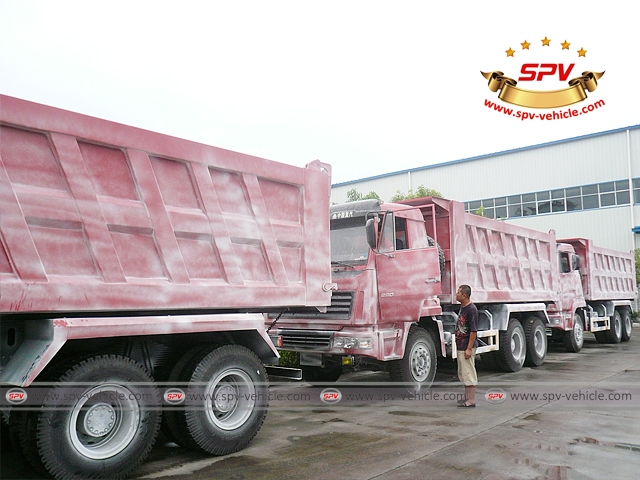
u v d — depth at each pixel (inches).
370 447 205.2
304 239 229.6
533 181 1130.0
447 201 350.9
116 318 166.7
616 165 1043.9
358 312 279.9
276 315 306.7
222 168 201.0
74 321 156.9
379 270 284.7
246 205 209.8
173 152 185.6
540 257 475.5
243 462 187.9
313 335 288.7
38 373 148.6
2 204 145.3
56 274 154.9
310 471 177.6
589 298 595.5
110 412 168.2
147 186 177.8
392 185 1306.6
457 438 217.2
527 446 205.2
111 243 166.9
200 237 192.7
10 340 159.6
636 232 1011.9
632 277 741.9
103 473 161.9
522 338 421.7
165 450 204.1
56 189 157.6
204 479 170.6
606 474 173.5
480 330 382.6
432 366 315.3
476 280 378.0
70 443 156.3
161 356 193.9
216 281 195.9
